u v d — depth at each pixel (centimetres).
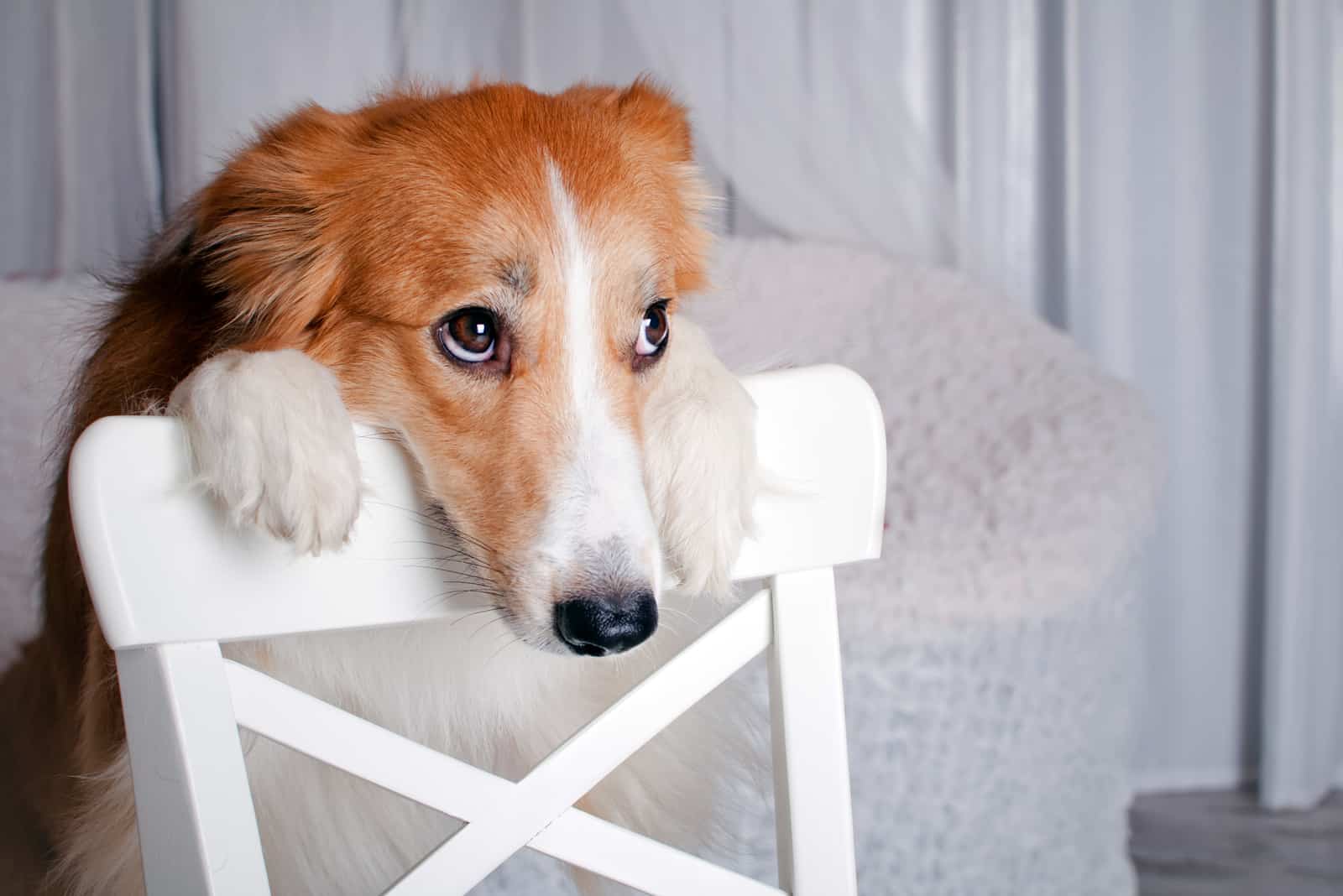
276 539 68
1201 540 310
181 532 63
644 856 73
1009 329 240
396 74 250
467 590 78
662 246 112
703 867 74
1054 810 176
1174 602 311
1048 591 173
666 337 111
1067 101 293
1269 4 295
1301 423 285
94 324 131
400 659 109
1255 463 308
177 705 63
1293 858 258
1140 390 230
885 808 165
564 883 138
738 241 256
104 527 61
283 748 109
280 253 109
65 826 126
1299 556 288
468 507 101
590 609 90
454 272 102
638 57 251
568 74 250
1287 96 282
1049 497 186
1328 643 296
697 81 249
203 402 79
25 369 218
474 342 103
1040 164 302
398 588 70
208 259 113
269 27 237
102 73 244
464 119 108
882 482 77
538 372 103
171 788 63
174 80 240
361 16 246
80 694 121
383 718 110
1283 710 290
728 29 250
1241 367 306
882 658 165
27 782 148
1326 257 288
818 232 264
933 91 297
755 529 76
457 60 254
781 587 78
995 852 171
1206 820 284
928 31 295
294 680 106
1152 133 300
